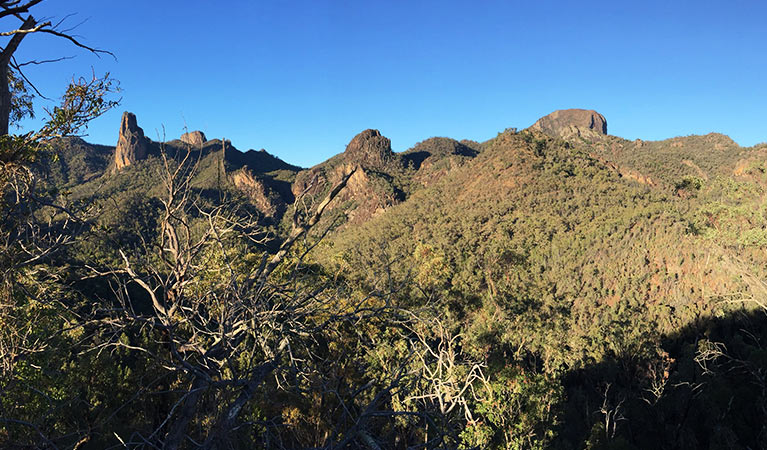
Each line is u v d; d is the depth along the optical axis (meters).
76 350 9.16
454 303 37.56
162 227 4.96
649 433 31.89
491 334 32.16
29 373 7.33
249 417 4.51
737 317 47.84
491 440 14.34
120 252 4.79
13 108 8.27
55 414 7.04
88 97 6.49
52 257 6.25
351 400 4.10
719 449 24.42
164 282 4.79
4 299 6.31
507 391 16.11
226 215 5.55
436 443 3.40
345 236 153.88
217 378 3.85
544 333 39.44
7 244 6.00
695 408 30.59
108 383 10.88
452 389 3.79
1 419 3.31
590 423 31.08
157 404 5.57
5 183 6.10
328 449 3.31
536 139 160.50
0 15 6.21
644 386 37.84
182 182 5.09
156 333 5.39
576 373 41.34
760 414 25.48
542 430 17.06
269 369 4.02
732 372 30.59
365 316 4.84
